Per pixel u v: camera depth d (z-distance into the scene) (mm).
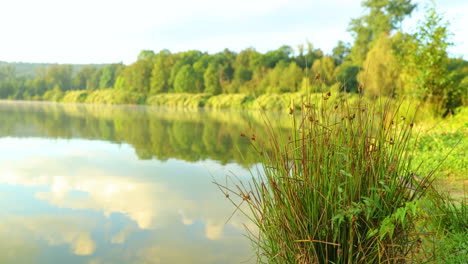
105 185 5590
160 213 4242
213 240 3420
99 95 71312
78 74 88875
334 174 1724
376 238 1599
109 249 3250
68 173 6422
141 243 3383
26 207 4477
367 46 35875
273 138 1926
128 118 22312
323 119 1909
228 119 21797
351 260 1660
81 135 12609
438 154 5707
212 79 53281
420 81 10945
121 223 3939
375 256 1651
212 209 4387
